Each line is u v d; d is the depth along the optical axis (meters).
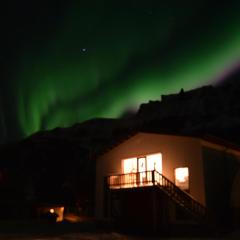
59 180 41.06
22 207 30.73
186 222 19.00
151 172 20.38
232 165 21.62
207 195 19.12
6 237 17.64
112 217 23.03
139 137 23.47
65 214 32.78
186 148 20.45
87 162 40.66
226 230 18.36
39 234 19.45
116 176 23.31
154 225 19.50
